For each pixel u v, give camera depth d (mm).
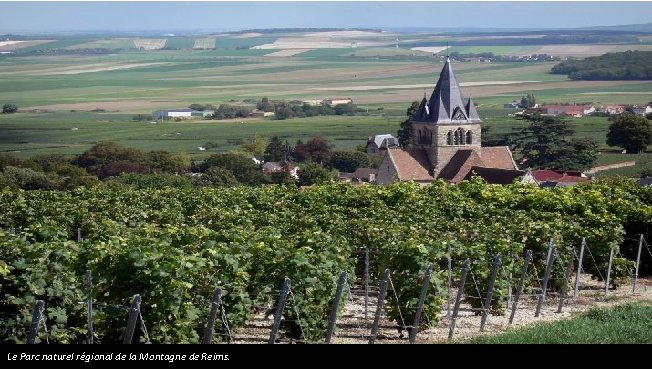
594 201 44875
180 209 48469
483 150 123375
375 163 192125
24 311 22797
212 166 168375
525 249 35875
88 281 22672
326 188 55281
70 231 42875
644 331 26766
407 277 28906
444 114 121125
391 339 28766
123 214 45312
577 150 173625
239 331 28797
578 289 38719
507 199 48344
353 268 30953
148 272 23156
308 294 26609
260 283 26812
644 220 41156
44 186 128750
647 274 42000
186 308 23641
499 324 31344
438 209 44469
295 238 32781
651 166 166875
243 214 42531
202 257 26297
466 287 32031
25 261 23797
